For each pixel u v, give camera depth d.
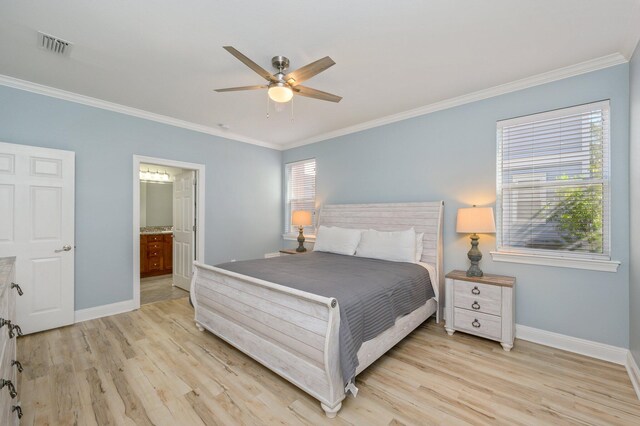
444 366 2.31
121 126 3.51
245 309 2.34
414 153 3.62
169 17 1.89
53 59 2.42
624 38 2.10
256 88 2.27
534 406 1.83
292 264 3.00
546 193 2.73
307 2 1.75
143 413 1.76
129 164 3.57
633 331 2.16
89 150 3.27
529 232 2.82
